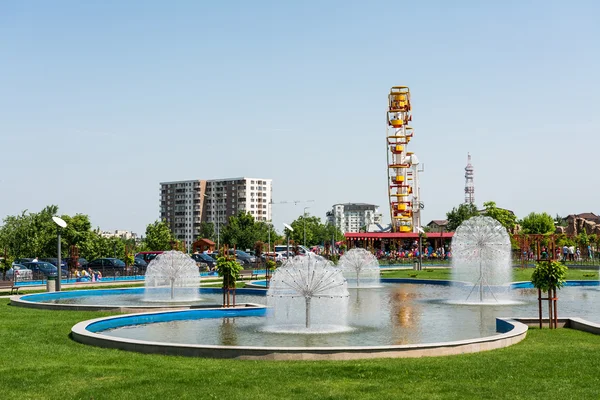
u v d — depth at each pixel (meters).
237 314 24.64
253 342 18.16
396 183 91.88
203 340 18.53
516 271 52.44
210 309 24.38
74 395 11.48
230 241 113.62
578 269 54.56
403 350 14.93
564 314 25.30
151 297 33.34
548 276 19.66
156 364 13.95
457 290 37.75
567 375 12.77
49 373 13.13
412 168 97.50
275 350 14.56
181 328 21.00
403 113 92.62
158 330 20.58
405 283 44.16
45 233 76.06
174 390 11.72
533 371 13.11
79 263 58.94
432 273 52.84
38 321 21.73
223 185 180.00
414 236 84.19
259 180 180.50
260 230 119.19
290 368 13.43
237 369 13.38
